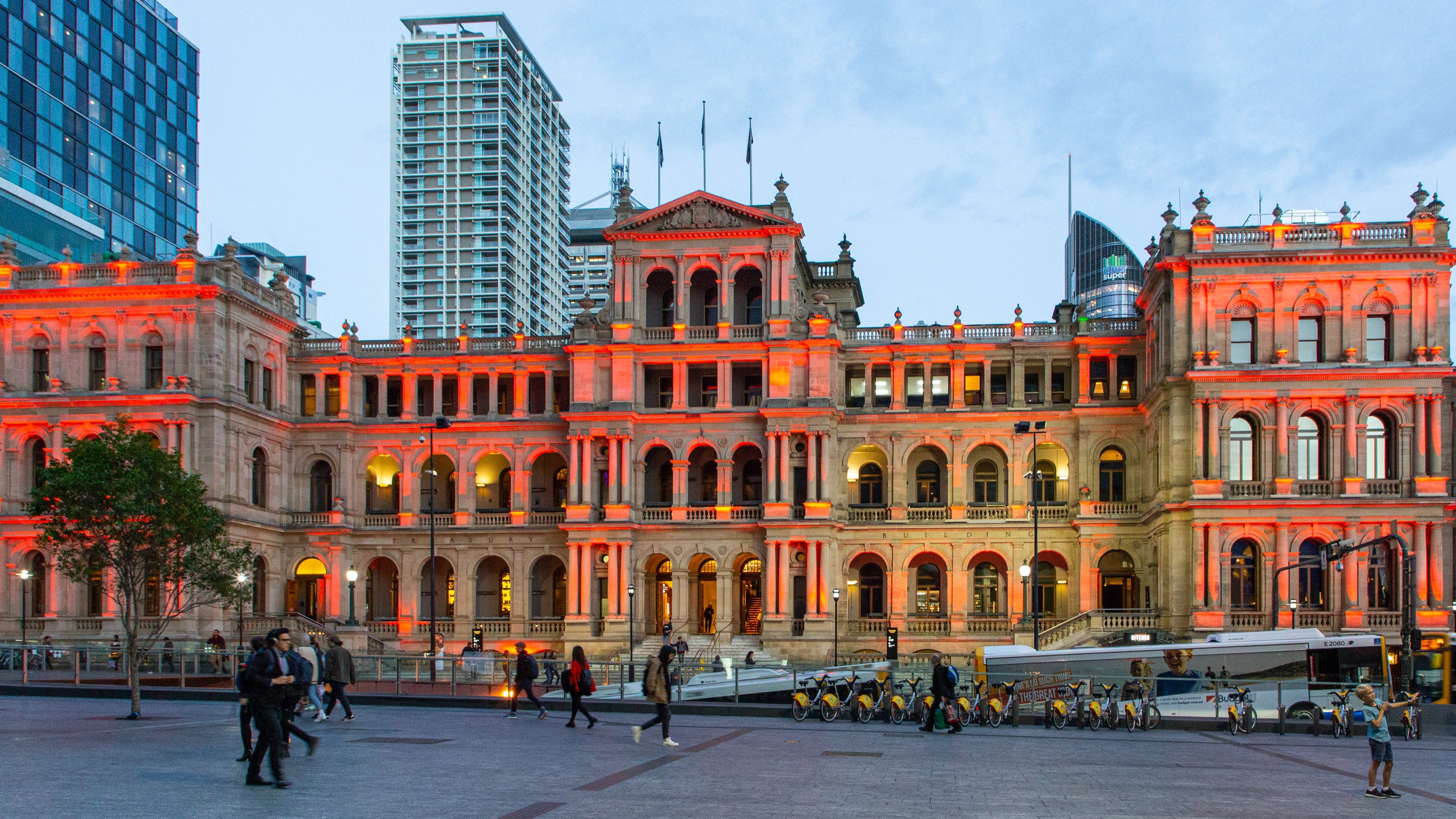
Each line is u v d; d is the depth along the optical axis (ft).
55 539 182.29
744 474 307.37
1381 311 253.85
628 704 164.66
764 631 284.20
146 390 277.44
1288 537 250.78
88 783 90.22
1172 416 259.39
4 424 280.51
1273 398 253.03
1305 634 179.01
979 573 302.66
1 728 131.54
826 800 87.81
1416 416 249.34
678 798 87.25
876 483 308.40
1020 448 295.28
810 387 289.74
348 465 308.60
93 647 217.97
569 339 312.50
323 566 303.89
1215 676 167.22
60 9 513.45
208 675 188.34
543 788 90.84
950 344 299.17
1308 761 124.98
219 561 193.88
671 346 294.87
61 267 286.05
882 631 292.20
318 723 141.18
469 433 309.42
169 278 281.95
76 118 518.78
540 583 310.86
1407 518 247.29
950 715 143.23
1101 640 259.80
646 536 295.48
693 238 298.15
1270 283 256.11
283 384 307.37
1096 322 298.35
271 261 635.66
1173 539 258.16
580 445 296.92
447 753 111.55
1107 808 87.76
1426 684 183.01
